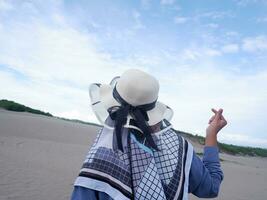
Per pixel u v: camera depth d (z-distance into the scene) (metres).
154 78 2.02
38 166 9.26
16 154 10.48
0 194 6.48
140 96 1.92
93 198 1.77
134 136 1.90
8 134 14.40
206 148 2.17
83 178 1.79
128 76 1.98
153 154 1.91
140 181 1.81
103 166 1.81
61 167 9.58
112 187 1.78
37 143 13.37
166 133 2.04
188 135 37.34
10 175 7.87
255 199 9.58
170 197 1.88
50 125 20.69
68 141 15.88
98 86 2.16
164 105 2.14
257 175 16.22
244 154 43.97
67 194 7.01
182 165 1.95
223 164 20.39
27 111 36.22
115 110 1.98
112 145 1.87
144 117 1.95
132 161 1.84
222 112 2.27
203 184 2.01
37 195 6.68
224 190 10.32
